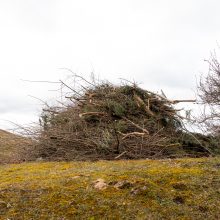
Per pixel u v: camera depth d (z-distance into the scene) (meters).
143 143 8.38
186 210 4.68
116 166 6.68
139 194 5.00
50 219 4.59
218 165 6.29
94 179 5.60
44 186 5.42
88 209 4.71
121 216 4.56
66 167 7.06
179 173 5.72
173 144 8.41
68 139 8.65
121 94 9.62
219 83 8.80
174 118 9.19
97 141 8.45
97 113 9.14
